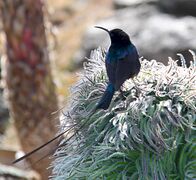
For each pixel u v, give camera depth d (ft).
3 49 37.45
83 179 16.19
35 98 36.42
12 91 36.73
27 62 36.55
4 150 47.01
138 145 15.55
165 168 15.46
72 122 16.56
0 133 60.44
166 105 15.39
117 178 15.69
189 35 73.10
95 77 16.96
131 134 15.31
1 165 42.19
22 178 40.73
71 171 16.26
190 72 16.06
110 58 16.08
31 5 36.19
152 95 15.70
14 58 36.65
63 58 80.84
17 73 36.60
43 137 36.40
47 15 37.45
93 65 17.37
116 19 85.15
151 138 15.25
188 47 70.79
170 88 15.71
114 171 15.81
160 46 72.13
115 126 15.43
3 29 36.81
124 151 15.61
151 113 15.37
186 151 15.57
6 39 36.91
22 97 36.50
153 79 16.05
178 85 15.74
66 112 16.94
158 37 73.67
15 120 37.17
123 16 85.51
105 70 16.99
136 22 80.89
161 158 15.42
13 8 36.14
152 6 85.71
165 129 15.35
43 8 36.94
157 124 15.26
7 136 59.62
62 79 67.10
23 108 36.65
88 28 87.45
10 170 41.34
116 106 15.84
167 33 74.23
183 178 15.60
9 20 36.32
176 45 71.51
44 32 36.81
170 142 15.42
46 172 31.96
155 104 15.51
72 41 86.17
